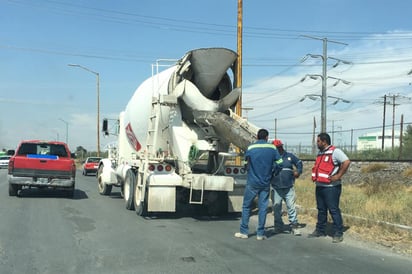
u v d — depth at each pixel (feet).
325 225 30.55
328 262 23.25
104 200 52.42
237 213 41.29
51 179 52.06
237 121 37.63
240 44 56.59
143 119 43.78
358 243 28.22
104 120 60.85
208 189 36.42
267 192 29.37
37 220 35.73
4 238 28.40
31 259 23.29
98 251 25.17
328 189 28.96
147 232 31.19
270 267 22.09
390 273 21.36
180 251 25.35
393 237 29.27
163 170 37.47
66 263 22.57
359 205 39.91
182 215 40.40
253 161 29.22
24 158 51.49
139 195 39.63
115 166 56.85
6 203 46.26
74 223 34.73
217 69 38.24
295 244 27.76
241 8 56.80
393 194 50.11
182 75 38.70
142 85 46.47
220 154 39.06
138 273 20.86
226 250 25.75
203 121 38.11
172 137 38.68
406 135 183.62
